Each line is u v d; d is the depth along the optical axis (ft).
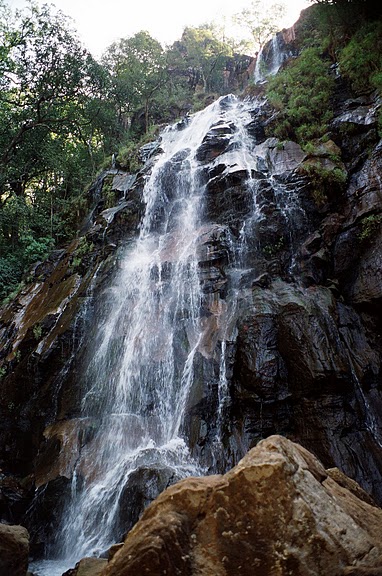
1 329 50.21
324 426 27.14
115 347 36.86
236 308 34.32
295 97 50.29
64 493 27.96
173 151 57.47
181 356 33.47
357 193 37.40
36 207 76.84
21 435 37.22
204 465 27.22
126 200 53.52
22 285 57.88
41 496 28.25
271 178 42.14
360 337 32.40
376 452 26.91
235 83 104.73
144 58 91.04
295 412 28.78
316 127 45.78
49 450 31.32
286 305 31.83
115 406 33.58
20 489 29.76
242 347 31.09
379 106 41.39
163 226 47.57
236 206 41.98
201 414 29.68
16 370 40.83
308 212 39.22
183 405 30.71
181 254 40.50
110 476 27.35
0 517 28.17
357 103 45.16
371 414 28.78
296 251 37.58
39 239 65.51
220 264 38.06
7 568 15.23
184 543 10.05
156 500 11.35
